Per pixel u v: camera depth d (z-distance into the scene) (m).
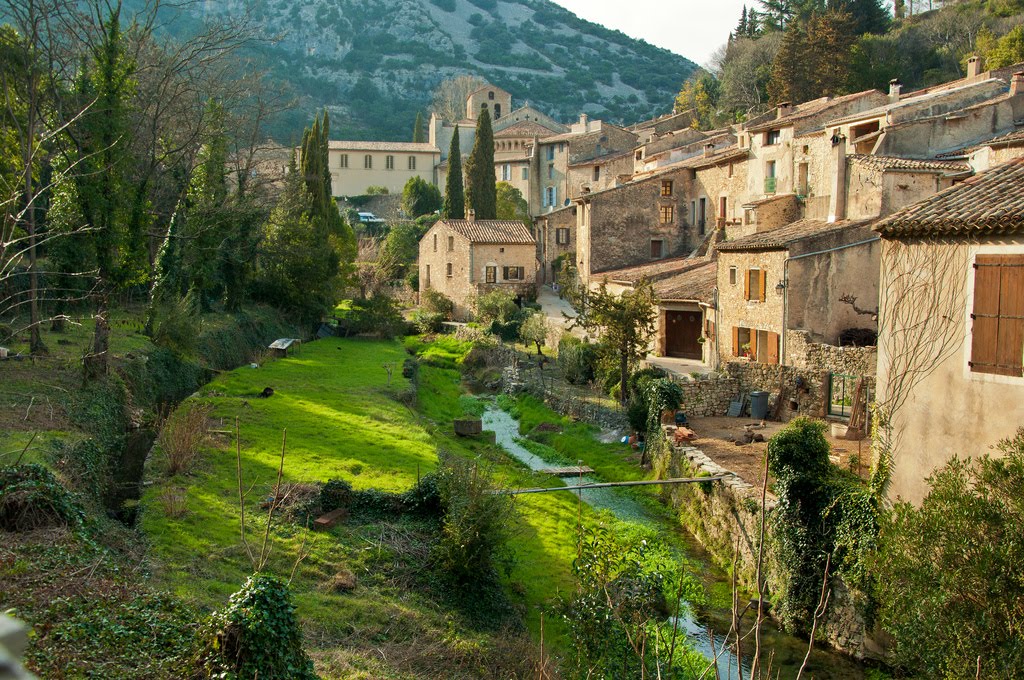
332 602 16.14
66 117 30.52
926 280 16.23
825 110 46.00
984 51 67.44
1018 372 14.64
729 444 26.61
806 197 43.53
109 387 27.28
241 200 48.31
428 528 19.88
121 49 31.34
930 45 78.69
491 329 56.47
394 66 193.38
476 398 43.56
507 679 14.91
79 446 20.50
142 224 33.78
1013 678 10.86
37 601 12.59
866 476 20.78
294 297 58.03
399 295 79.12
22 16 29.80
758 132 48.34
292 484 21.41
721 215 54.12
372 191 108.06
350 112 169.50
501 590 18.53
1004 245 14.83
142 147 40.66
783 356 32.88
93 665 11.41
